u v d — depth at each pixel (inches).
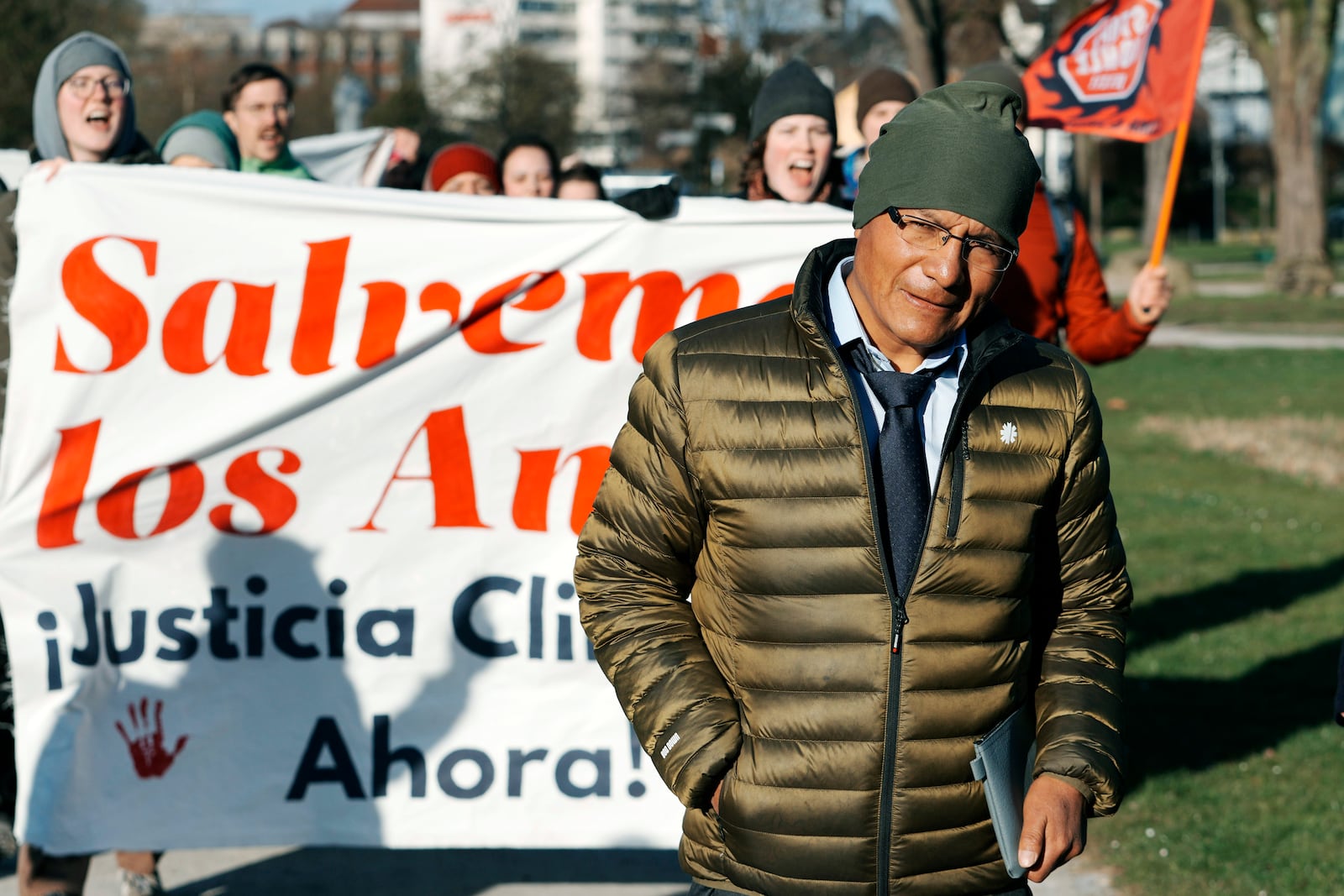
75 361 139.2
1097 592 93.4
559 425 144.6
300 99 1860.2
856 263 88.7
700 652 89.0
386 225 143.2
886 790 85.4
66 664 138.8
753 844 86.8
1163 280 158.6
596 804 144.1
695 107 1701.5
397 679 142.9
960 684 86.0
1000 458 87.7
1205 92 2994.6
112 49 163.9
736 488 86.4
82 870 142.6
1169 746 207.3
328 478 142.1
